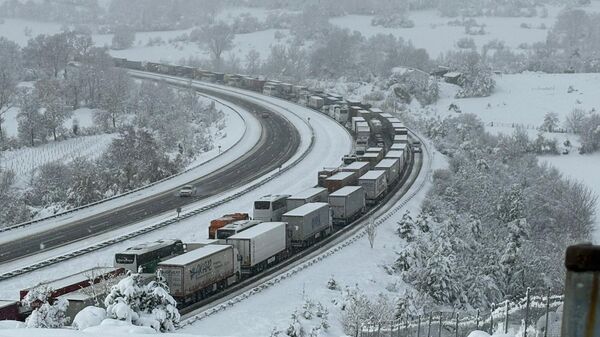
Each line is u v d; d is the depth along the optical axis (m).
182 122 142.62
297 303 58.03
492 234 81.75
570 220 94.81
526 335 22.02
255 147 129.00
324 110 162.50
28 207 96.12
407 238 80.56
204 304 55.53
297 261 69.00
